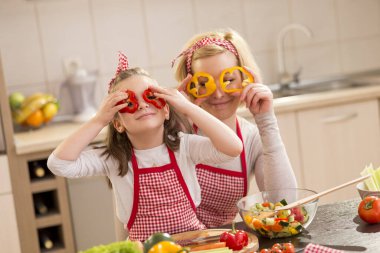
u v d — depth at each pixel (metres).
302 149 3.40
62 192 3.15
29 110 3.40
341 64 4.14
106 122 1.56
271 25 3.99
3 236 3.09
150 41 3.79
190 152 1.67
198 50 1.84
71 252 3.19
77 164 1.61
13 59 3.60
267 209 1.53
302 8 4.04
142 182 1.64
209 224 1.87
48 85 3.65
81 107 3.62
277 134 1.75
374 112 3.51
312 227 1.55
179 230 1.65
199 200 1.71
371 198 1.54
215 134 1.57
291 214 1.48
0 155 3.05
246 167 1.87
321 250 1.33
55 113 3.50
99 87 3.74
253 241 1.43
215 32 1.94
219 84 1.80
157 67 3.82
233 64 1.84
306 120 3.39
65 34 3.66
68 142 1.56
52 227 3.42
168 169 1.64
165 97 1.55
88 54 3.70
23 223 3.11
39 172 3.12
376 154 3.54
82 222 3.19
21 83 3.62
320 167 3.44
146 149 1.65
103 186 3.19
